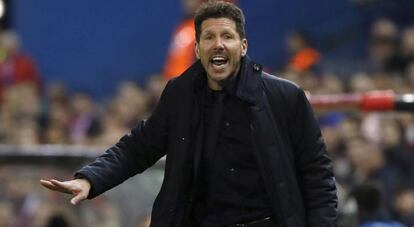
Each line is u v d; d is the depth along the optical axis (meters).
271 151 14.48
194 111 14.60
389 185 27.72
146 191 21.22
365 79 33.03
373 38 36.84
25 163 21.56
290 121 14.69
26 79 38.72
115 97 40.16
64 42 41.53
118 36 41.41
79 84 41.22
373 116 29.73
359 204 22.12
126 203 21.25
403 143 29.16
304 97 14.78
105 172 14.49
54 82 40.59
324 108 19.86
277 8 40.28
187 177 14.61
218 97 14.58
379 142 29.28
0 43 38.81
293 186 14.55
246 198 14.58
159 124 14.78
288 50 39.03
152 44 41.12
